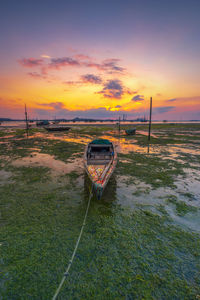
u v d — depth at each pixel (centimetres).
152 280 338
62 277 343
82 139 2589
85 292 313
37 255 397
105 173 722
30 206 616
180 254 404
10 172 995
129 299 302
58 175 948
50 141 2319
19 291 315
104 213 576
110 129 4688
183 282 335
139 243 439
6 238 451
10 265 369
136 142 2266
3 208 600
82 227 499
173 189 774
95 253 405
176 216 562
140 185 820
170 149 1753
